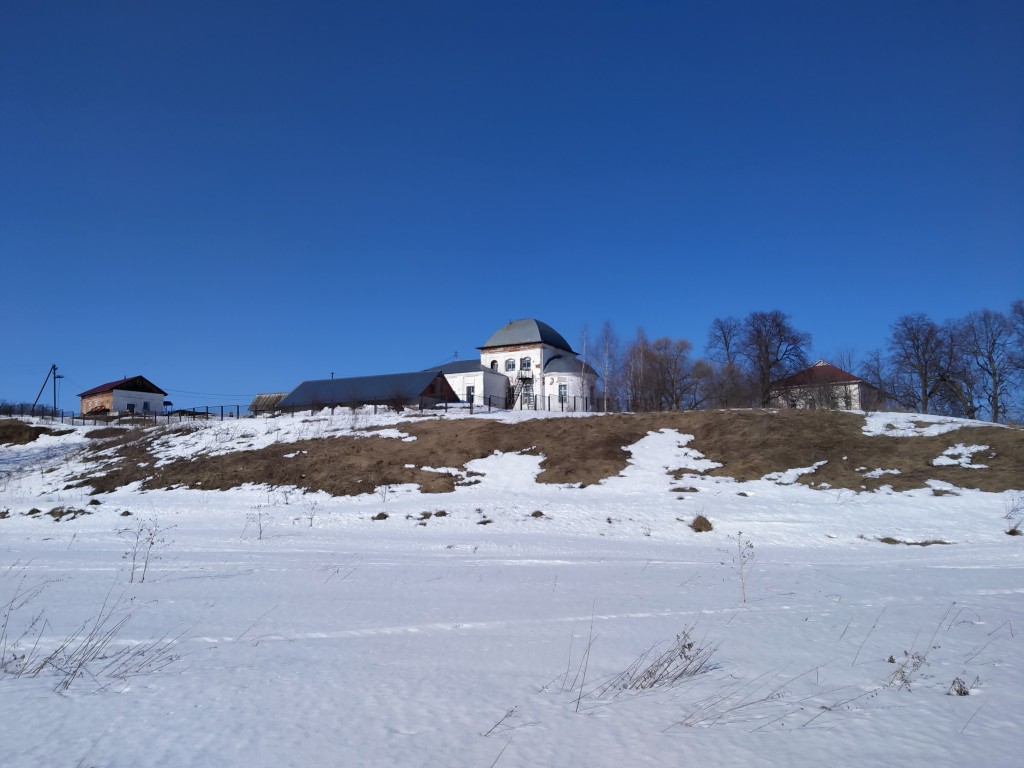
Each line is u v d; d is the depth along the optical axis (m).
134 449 42.41
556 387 76.69
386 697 6.48
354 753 5.12
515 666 7.64
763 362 66.94
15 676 7.15
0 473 42.09
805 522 23.45
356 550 19.77
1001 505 24.00
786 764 4.89
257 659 7.93
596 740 5.39
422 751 5.16
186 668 7.52
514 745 5.29
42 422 57.31
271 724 5.75
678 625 9.84
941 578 14.41
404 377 72.94
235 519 27.03
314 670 7.45
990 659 7.88
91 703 6.27
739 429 35.88
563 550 19.75
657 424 38.50
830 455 31.47
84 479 37.16
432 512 26.52
